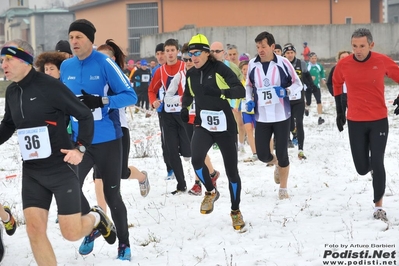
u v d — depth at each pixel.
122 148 6.92
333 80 8.15
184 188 9.81
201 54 7.40
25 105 5.42
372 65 7.65
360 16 56.75
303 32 46.47
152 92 10.12
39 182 5.50
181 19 54.53
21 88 5.44
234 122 7.55
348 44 46.72
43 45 70.00
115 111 6.65
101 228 6.14
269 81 8.90
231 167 7.54
